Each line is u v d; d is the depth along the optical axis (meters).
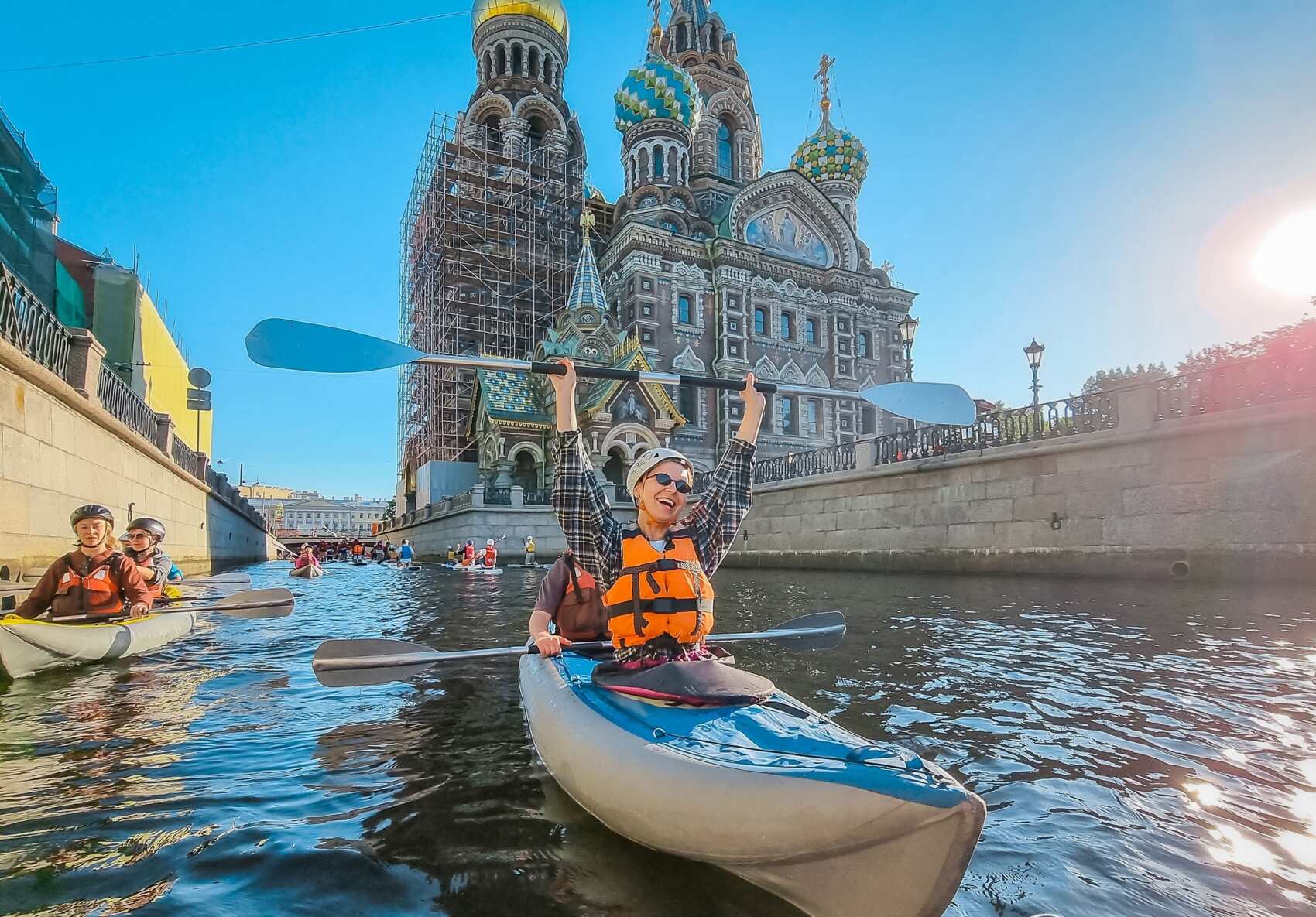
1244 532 11.85
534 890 2.53
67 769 3.80
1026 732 4.34
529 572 23.86
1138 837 2.94
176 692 5.59
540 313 47.34
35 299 9.68
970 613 9.67
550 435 37.25
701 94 49.56
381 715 4.88
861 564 19.66
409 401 49.97
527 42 51.34
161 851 2.83
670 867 2.66
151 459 15.67
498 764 3.85
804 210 45.56
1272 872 2.64
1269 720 4.54
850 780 1.99
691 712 2.78
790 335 43.66
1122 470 13.59
